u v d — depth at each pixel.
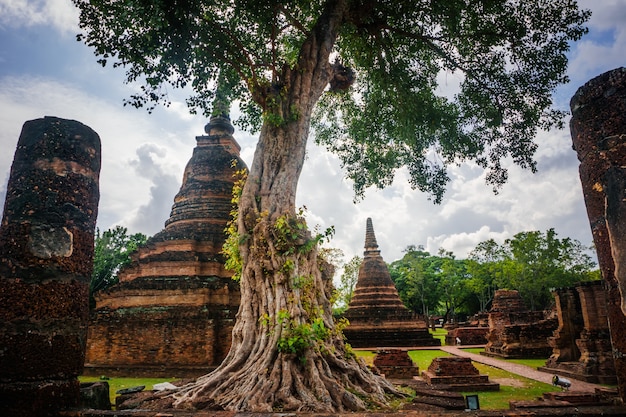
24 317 5.03
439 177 17.05
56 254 5.43
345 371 7.61
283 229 8.78
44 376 5.03
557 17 12.14
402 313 33.19
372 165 18.00
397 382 9.93
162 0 8.25
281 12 11.64
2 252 5.23
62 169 5.73
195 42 9.91
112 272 31.36
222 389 7.13
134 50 9.72
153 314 16.50
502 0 12.05
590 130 4.93
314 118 18.75
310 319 8.08
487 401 10.68
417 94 15.38
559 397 8.78
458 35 13.22
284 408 6.34
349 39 14.39
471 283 56.09
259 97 10.52
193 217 20.19
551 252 45.84
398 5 12.37
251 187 9.73
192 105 11.70
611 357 14.20
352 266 49.75
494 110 14.75
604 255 4.65
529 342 22.66
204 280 17.47
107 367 15.66
